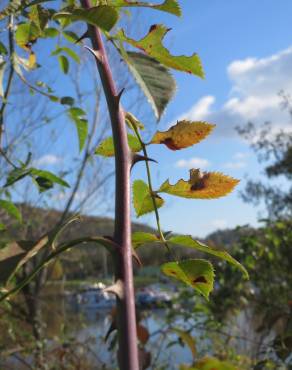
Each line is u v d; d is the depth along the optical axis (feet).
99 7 0.46
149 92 0.44
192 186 0.54
